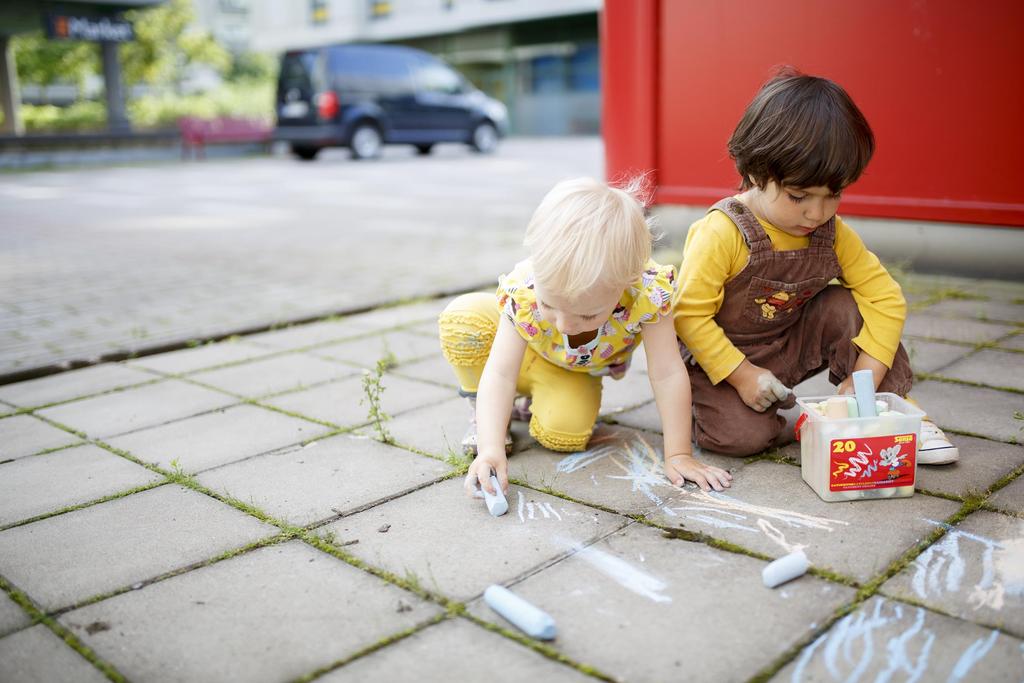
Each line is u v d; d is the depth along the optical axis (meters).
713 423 2.34
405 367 3.39
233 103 25.91
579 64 25.31
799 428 2.22
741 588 1.68
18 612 1.70
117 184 13.18
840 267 2.33
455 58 27.58
